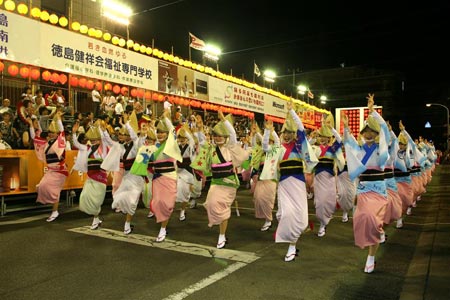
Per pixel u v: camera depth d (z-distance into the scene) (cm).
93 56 1129
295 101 2367
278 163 572
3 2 953
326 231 727
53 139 798
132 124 697
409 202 764
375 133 515
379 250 595
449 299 390
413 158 802
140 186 690
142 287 431
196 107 1720
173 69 1421
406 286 437
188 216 862
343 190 804
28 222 775
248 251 580
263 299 400
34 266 500
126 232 681
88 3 1511
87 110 1352
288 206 535
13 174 888
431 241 631
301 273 483
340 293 418
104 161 684
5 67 1120
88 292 416
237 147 628
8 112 973
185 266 506
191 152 809
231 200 614
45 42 1005
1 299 396
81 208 704
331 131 723
